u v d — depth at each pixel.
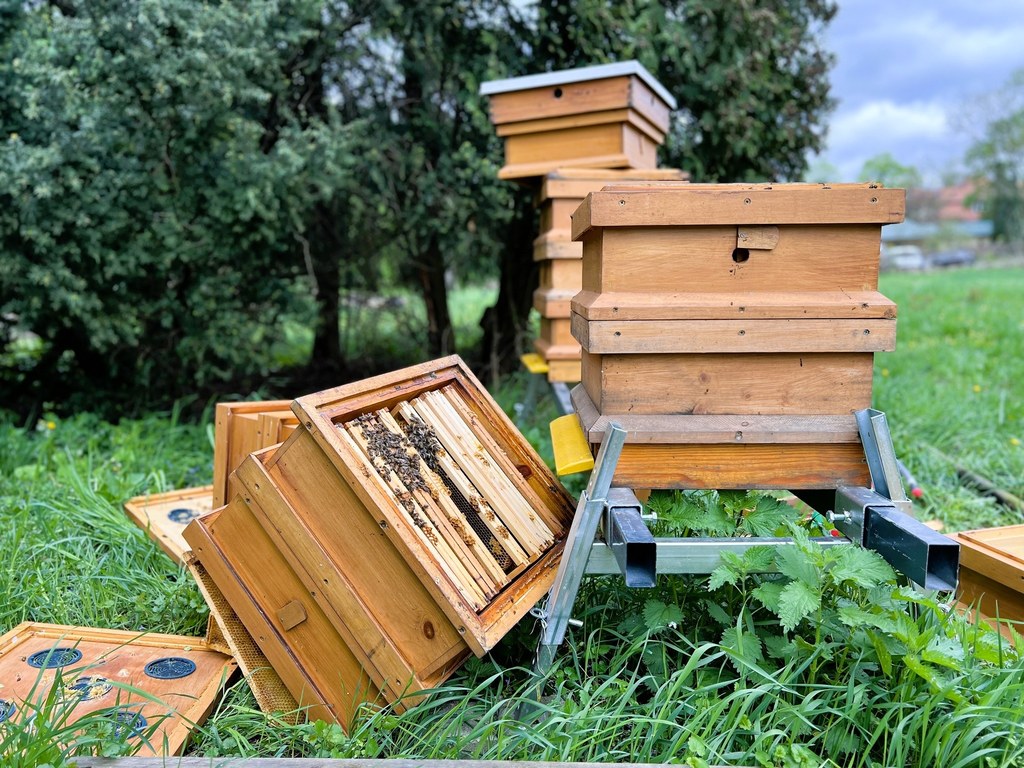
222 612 2.31
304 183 5.25
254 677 2.27
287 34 5.10
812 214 2.20
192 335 5.32
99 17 4.56
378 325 7.86
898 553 2.05
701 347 2.23
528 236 6.80
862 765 1.95
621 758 1.99
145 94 4.59
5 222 4.61
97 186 4.61
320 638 2.18
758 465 2.31
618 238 2.23
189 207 4.95
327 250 6.60
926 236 42.91
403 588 2.09
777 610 2.09
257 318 5.63
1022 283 18.50
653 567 2.01
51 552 3.16
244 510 2.21
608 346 2.22
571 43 6.01
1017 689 2.05
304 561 2.14
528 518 2.49
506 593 2.24
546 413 5.30
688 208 2.19
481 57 5.79
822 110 6.80
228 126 4.85
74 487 3.78
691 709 2.04
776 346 2.23
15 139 4.46
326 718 2.16
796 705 2.06
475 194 6.07
